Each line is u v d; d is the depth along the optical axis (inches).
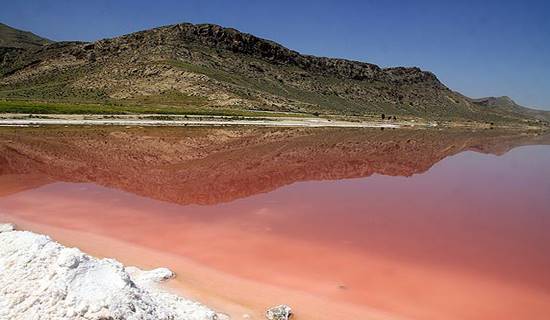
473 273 555.2
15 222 689.6
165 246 599.8
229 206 837.2
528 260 610.2
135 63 6382.9
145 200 859.4
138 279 473.4
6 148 1476.4
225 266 537.3
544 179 1373.0
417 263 579.2
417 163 1647.4
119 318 334.6
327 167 1412.4
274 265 547.8
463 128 5447.8
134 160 1365.7
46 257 396.2
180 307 402.6
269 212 804.0
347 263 566.9
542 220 836.0
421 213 856.3
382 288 496.4
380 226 748.6
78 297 346.3
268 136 2426.2
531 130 6412.4
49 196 867.4
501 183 1263.5
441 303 467.5
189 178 1110.4
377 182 1187.3
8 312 343.3
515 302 478.6
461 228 761.0
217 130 2615.7
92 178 1060.5
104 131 2224.4
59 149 1520.7
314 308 439.2
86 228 669.9
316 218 778.2
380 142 2440.9
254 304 439.5
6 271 389.4
